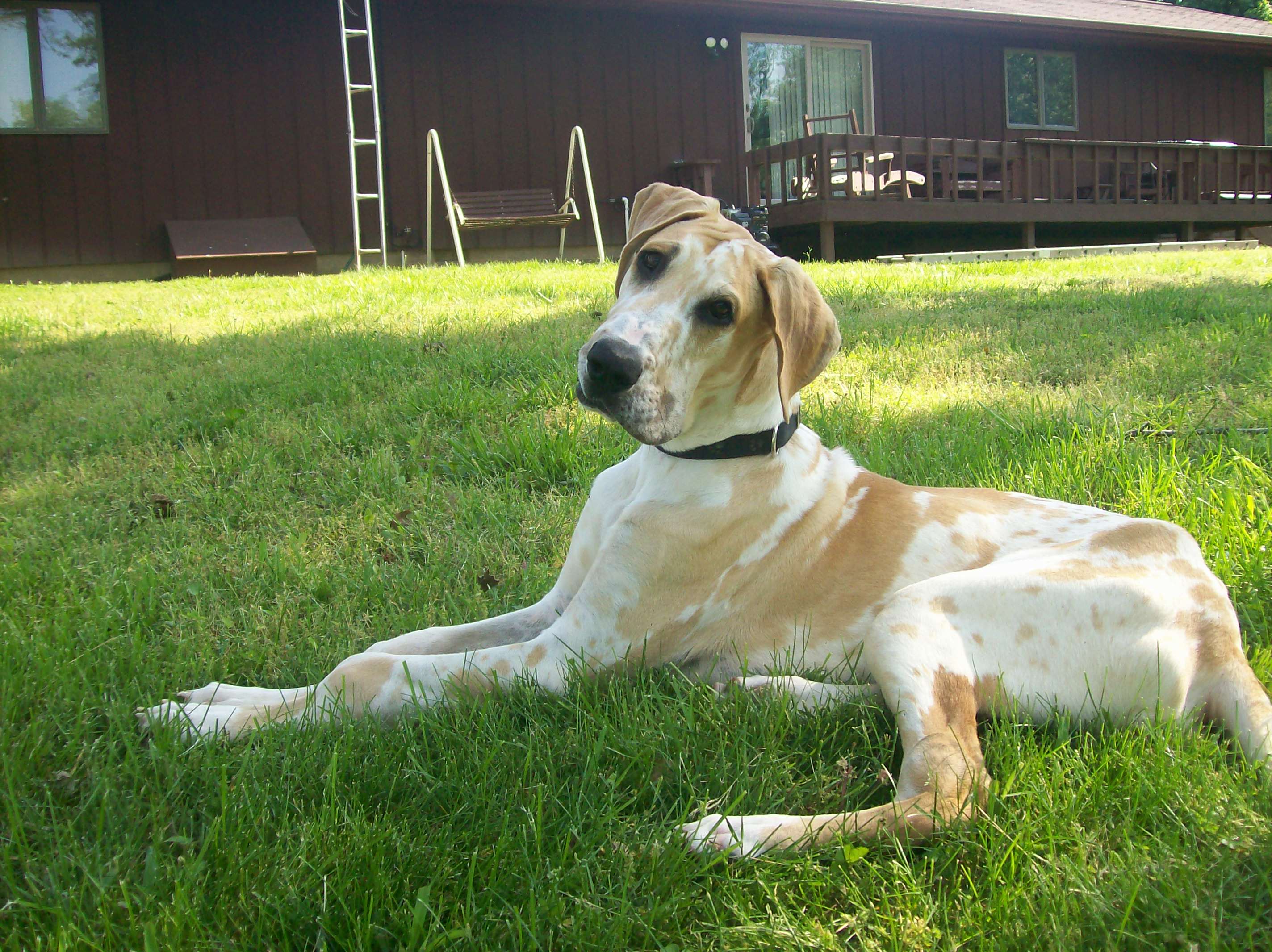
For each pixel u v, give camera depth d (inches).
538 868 73.0
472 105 578.6
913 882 73.7
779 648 105.7
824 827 79.3
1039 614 94.2
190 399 199.8
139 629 111.3
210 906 68.5
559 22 592.7
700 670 106.8
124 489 158.7
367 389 204.7
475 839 77.2
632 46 612.1
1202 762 87.4
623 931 68.7
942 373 221.3
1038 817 81.0
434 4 564.1
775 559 103.7
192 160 532.7
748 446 101.8
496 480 162.2
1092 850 79.0
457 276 387.2
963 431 176.9
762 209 544.1
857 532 105.9
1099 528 104.4
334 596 126.6
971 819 80.4
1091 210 643.5
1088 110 760.3
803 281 98.7
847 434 180.2
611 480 111.6
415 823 79.7
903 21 661.9
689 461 101.7
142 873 72.4
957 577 94.6
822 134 546.3
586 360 93.4
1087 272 408.2
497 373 211.3
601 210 615.5
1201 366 215.0
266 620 118.3
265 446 172.7
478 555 136.9
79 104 516.1
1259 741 90.0
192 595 123.3
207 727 90.7
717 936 69.9
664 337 94.0
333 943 67.4
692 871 74.9
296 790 82.4
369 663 96.3
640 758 87.6
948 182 658.2
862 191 566.3
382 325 267.9
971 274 406.9
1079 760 88.0
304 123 548.4
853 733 94.8
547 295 316.5
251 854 72.7
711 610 103.7
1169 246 607.8
